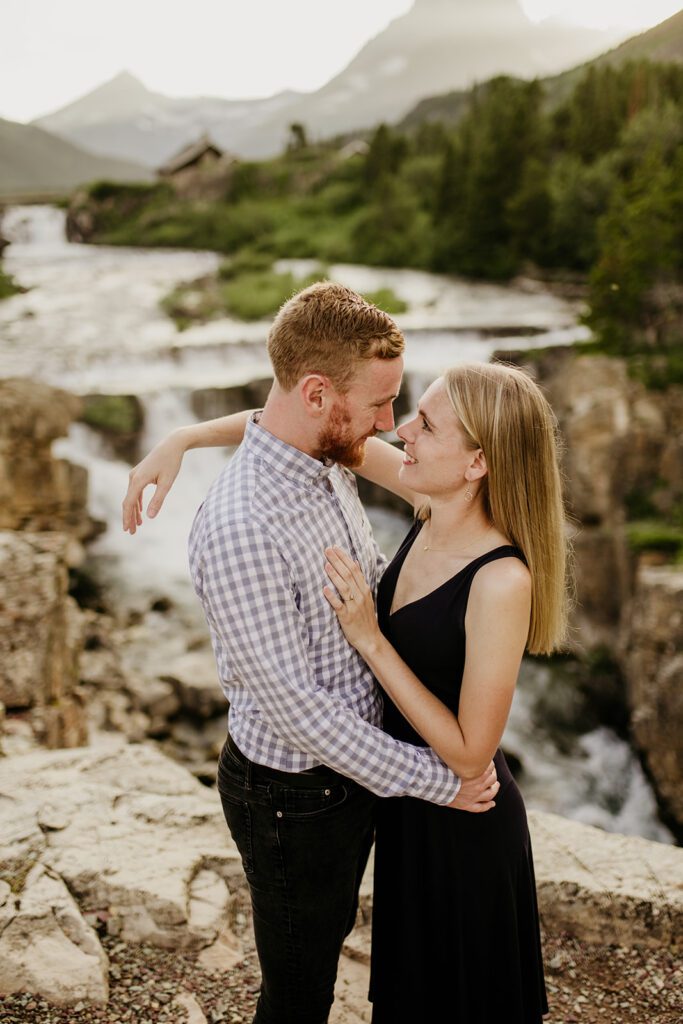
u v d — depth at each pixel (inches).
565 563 73.5
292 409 67.0
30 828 114.7
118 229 2022.6
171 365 946.7
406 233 1611.7
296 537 65.3
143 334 1079.0
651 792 466.3
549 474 70.4
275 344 66.6
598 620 587.2
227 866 113.6
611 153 1418.6
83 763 135.9
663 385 669.9
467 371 70.5
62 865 108.0
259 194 2039.9
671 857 115.6
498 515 70.6
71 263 1604.3
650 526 594.2
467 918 76.2
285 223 1838.1
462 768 68.3
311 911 71.9
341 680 70.3
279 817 68.9
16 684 275.3
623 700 543.5
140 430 790.5
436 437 70.1
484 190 1476.4
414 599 73.4
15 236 2112.5
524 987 80.4
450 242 1497.3
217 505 65.7
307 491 67.4
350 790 70.1
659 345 749.3
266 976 76.1
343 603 67.8
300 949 73.6
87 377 888.9
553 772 487.8
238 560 62.3
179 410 805.9
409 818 76.5
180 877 107.7
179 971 98.0
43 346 995.3
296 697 62.9
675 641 437.7
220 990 95.7
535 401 69.6
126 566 618.8
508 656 67.6
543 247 1424.7
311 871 70.6
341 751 63.8
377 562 81.5
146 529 687.1
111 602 563.8
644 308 776.3
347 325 63.9
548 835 121.4
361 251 1615.4
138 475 85.0
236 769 70.9
